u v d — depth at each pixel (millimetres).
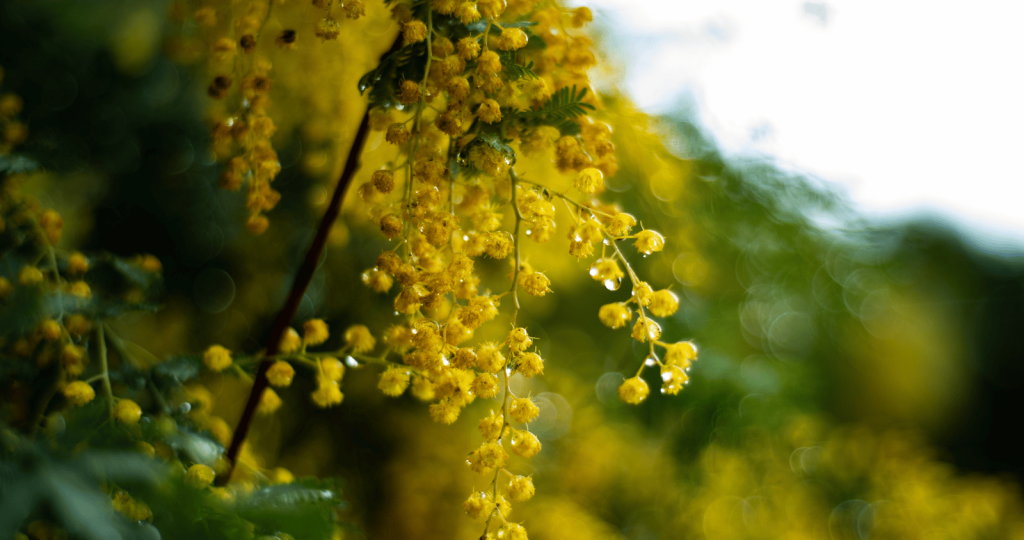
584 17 496
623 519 1239
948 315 2557
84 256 518
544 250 617
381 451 1019
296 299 507
